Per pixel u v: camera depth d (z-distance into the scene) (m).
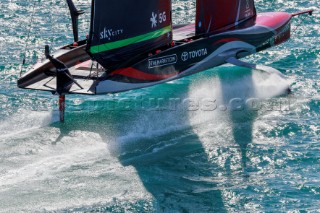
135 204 64.31
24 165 69.81
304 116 83.12
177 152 74.62
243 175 70.31
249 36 91.19
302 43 109.19
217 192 67.00
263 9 128.50
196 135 78.81
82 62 85.94
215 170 71.25
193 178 69.50
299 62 101.62
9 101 87.06
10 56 105.69
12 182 66.25
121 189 66.56
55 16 127.12
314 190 67.12
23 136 76.31
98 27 76.31
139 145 76.00
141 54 80.81
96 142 75.94
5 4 133.12
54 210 62.34
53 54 84.00
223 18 90.00
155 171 70.31
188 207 64.44
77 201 64.06
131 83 78.75
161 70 81.50
